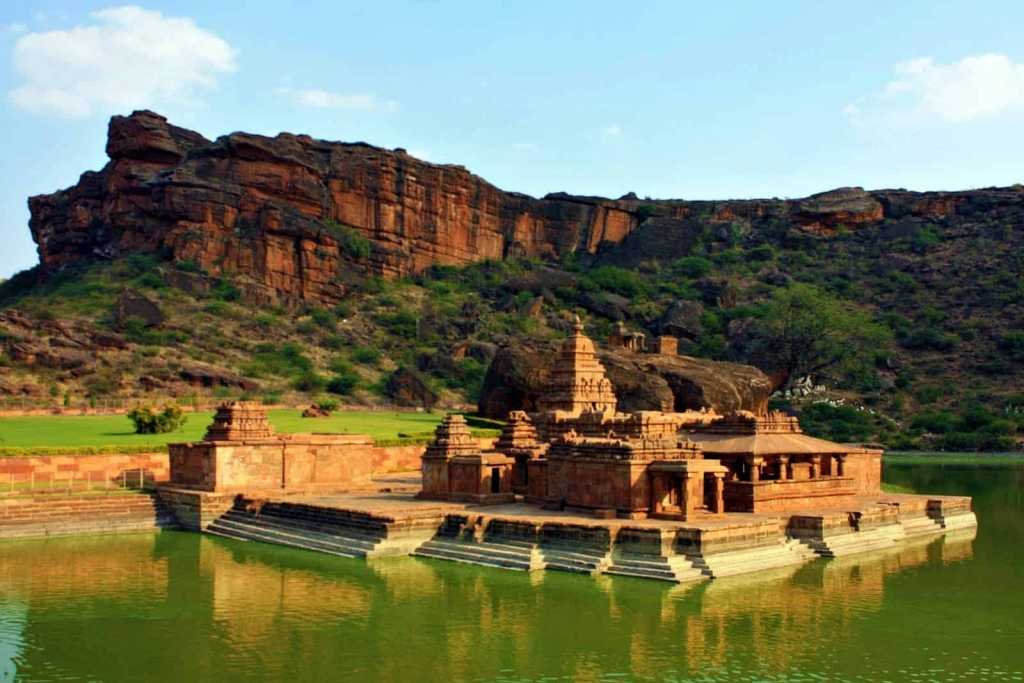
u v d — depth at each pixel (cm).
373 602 2988
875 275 15775
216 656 2452
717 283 14950
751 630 2684
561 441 4047
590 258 17588
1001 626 2752
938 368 12544
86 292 12212
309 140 15125
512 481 4538
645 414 4444
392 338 12962
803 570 3503
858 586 3247
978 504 5641
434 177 15912
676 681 2270
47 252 14562
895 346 13300
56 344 9481
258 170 13975
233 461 4672
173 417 6159
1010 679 2286
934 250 16088
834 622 2781
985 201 17075
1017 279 14312
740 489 4059
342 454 5062
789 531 3881
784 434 4519
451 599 3014
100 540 4212
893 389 12025
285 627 2719
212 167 13800
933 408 11431
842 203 17850
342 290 13925
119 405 8025
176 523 4616
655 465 3634
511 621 2761
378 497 4684
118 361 9544
